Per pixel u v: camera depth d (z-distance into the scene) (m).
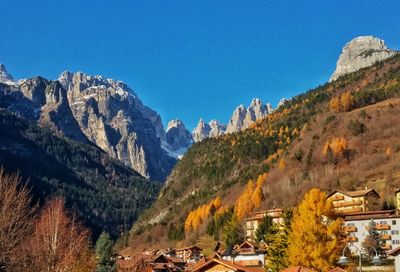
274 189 197.25
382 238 115.75
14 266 39.78
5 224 38.62
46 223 47.84
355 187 168.88
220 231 187.75
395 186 157.75
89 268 53.81
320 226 75.69
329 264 73.88
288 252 78.56
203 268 70.62
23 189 45.59
